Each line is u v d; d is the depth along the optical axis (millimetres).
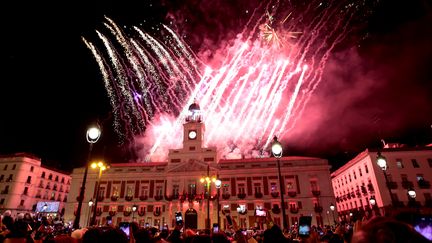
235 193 61938
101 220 63094
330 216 58000
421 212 3514
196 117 70500
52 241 5727
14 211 71688
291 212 58906
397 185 56188
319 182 61156
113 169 67625
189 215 59781
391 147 62469
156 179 65750
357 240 2074
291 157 65812
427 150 58594
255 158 66000
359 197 65125
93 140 13922
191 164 64312
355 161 66062
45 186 80938
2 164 76688
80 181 67375
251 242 11039
